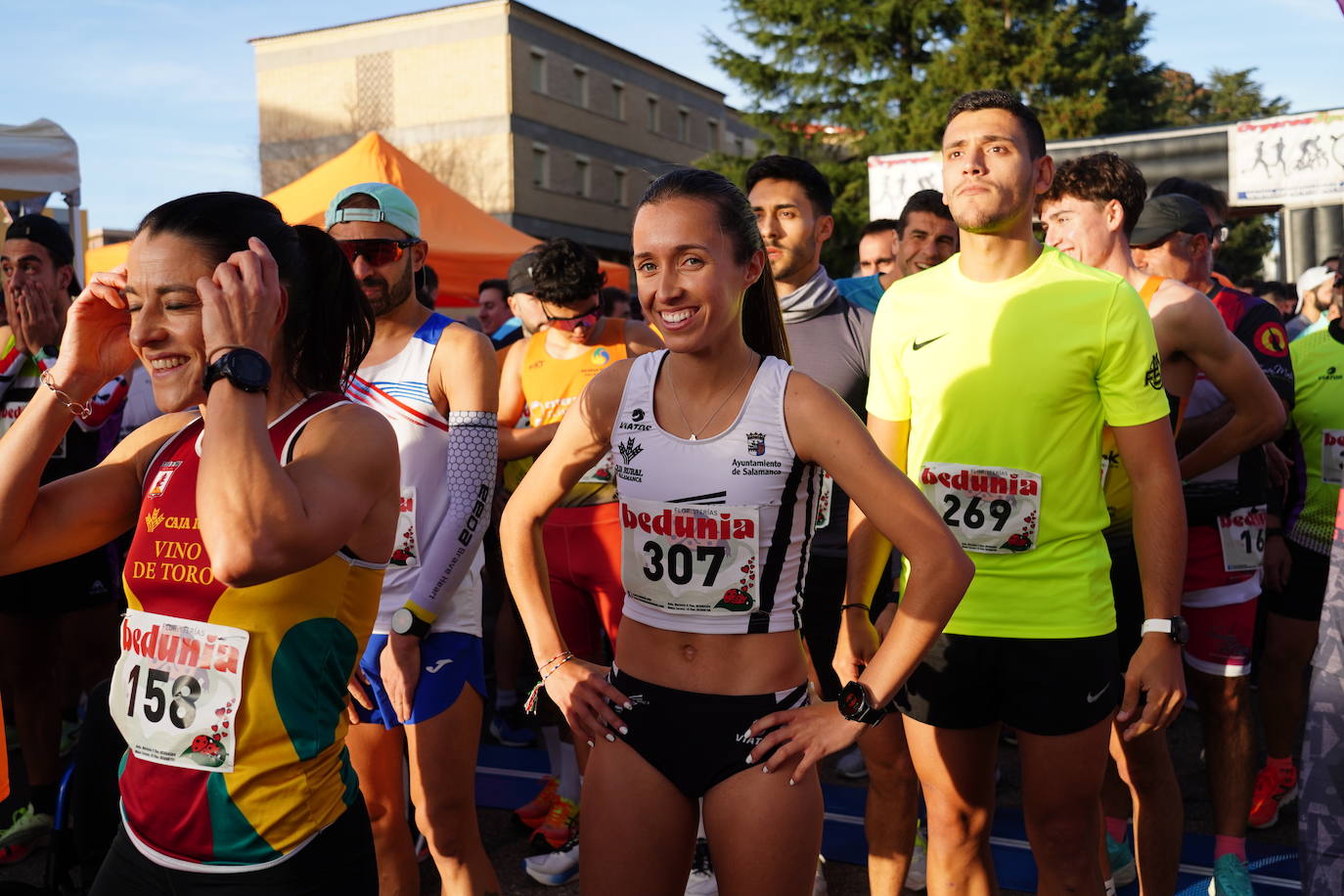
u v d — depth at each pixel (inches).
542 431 152.0
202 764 62.1
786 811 73.3
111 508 71.9
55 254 150.7
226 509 57.7
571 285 148.3
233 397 59.2
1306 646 145.9
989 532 94.2
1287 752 148.0
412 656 101.9
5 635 143.7
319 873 64.9
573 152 1508.4
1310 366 147.7
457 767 104.4
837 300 138.1
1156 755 108.7
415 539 106.7
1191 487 124.1
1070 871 96.0
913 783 112.7
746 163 1116.5
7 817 155.1
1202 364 114.4
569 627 145.9
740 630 75.5
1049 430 93.5
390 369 109.6
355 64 1480.1
